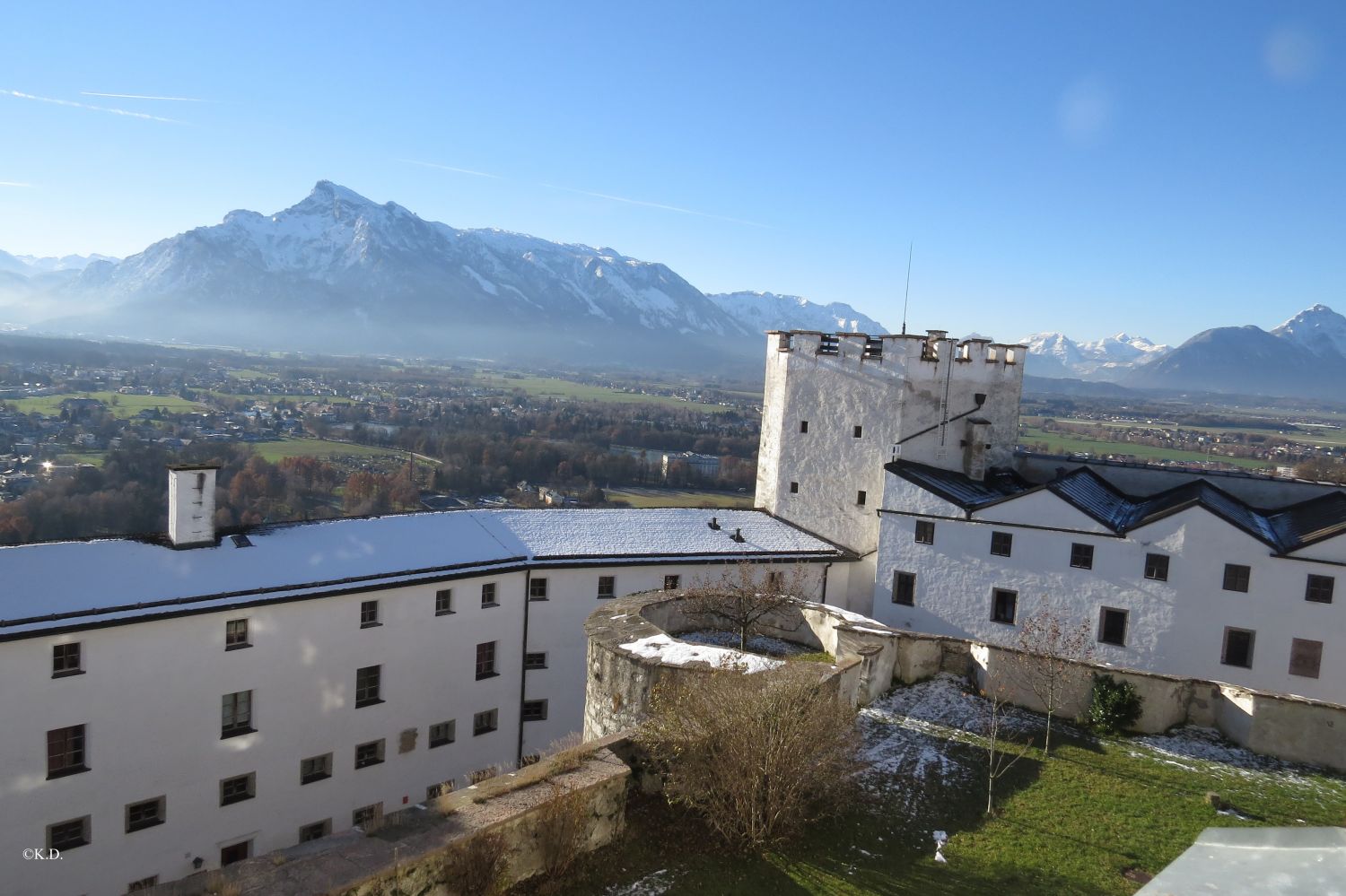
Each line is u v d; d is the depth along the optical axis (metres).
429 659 37.31
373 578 35.25
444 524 42.31
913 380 48.00
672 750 22.09
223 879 15.66
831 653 34.09
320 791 34.44
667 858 20.00
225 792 32.16
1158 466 50.12
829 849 20.67
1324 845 5.75
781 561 46.22
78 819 28.64
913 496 44.72
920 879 19.53
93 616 28.44
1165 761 26.33
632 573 42.78
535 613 40.66
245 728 32.44
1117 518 42.72
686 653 27.28
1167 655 39.50
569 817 19.09
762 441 55.12
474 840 17.34
